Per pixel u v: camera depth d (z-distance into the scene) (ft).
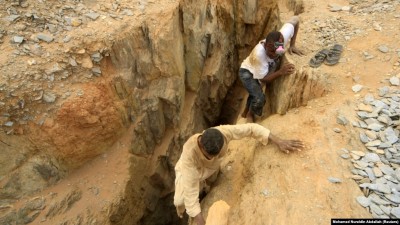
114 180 16.07
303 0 19.56
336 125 11.68
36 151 14.80
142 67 16.83
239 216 10.15
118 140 16.88
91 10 16.88
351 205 9.05
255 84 13.96
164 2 17.72
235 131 10.49
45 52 14.82
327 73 13.32
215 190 12.45
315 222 8.81
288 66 13.65
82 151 15.78
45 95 14.44
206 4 19.53
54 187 15.29
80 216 14.83
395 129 11.25
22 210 14.34
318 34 15.90
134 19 16.65
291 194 9.77
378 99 12.25
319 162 10.49
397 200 8.96
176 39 17.35
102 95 15.62
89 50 15.40
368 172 9.89
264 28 23.00
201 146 9.61
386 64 13.46
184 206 11.13
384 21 15.64
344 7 17.72
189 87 20.43
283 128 12.39
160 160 18.80
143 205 18.31
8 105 13.80
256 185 10.74
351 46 14.58
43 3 16.44
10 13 15.56
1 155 14.14
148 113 17.54
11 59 14.28
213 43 20.54
